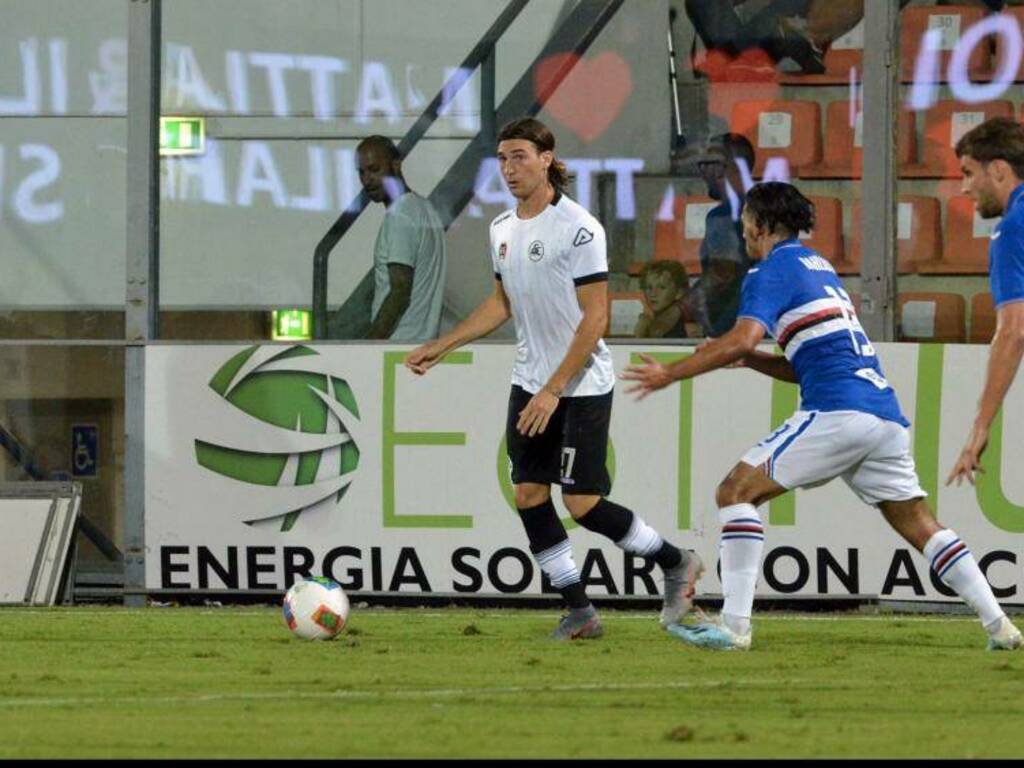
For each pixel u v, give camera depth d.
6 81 36.69
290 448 34.97
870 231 35.00
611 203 36.16
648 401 34.09
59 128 36.53
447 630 29.50
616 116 36.12
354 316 36.12
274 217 36.25
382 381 34.69
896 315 35.34
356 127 36.31
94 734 17.89
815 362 25.52
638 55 36.00
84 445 36.25
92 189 36.44
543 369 27.27
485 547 34.31
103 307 36.31
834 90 35.41
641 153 36.06
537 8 36.31
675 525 33.97
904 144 35.88
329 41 36.38
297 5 36.44
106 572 36.09
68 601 35.69
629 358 34.47
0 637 28.11
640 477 34.06
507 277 27.23
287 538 34.94
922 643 27.64
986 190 25.22
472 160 36.28
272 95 36.31
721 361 25.28
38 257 36.53
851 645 27.22
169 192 36.25
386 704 20.28
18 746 17.11
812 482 25.84
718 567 33.88
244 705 20.17
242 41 36.38
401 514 34.56
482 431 34.38
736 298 35.56
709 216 35.78
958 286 35.41
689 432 33.94
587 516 27.38
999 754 16.83
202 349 35.41
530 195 27.06
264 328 36.12
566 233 26.77
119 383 36.16
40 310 36.44
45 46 36.62
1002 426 33.38
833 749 17.11
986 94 36.09
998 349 24.66
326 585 27.81
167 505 35.38
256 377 35.16
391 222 36.19
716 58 35.88
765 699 20.88
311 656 25.48
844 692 21.55
